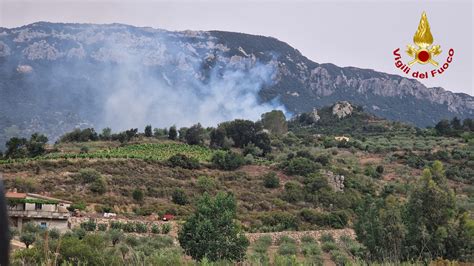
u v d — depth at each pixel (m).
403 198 102.88
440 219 43.03
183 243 53.91
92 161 111.88
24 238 54.31
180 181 109.06
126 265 29.11
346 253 60.41
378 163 139.88
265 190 110.19
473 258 40.50
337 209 103.12
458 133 177.62
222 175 116.25
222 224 53.50
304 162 122.56
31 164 104.88
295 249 67.62
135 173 109.94
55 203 75.88
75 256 28.67
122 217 81.94
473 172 127.00
